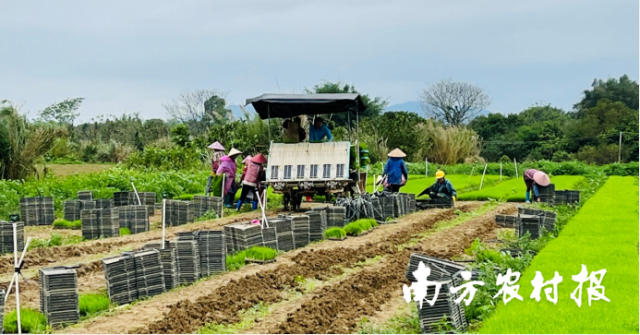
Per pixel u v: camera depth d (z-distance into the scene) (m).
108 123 64.31
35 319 9.78
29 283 12.55
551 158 68.06
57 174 36.78
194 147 41.00
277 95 22.03
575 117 81.44
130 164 38.84
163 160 38.34
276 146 22.78
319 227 17.25
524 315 9.45
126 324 9.75
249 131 41.28
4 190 24.80
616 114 66.50
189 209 20.97
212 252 13.00
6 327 9.55
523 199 27.56
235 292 11.26
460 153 57.06
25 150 30.28
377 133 55.19
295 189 23.17
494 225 19.95
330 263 13.80
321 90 67.25
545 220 17.66
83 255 15.43
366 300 10.98
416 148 55.50
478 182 38.31
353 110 22.59
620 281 11.41
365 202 20.83
